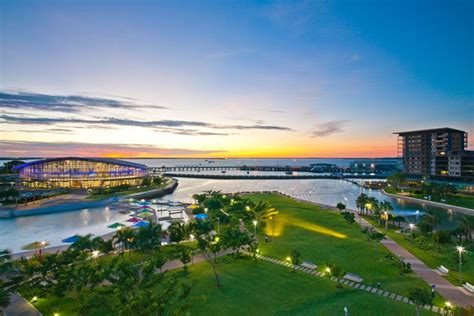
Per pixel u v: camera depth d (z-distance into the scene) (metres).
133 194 142.75
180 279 43.41
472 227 67.19
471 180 175.75
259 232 74.12
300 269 48.28
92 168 164.88
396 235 73.69
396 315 33.78
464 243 67.56
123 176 174.88
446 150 195.25
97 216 98.31
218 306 35.72
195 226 61.41
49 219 93.81
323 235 71.19
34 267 40.12
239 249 59.12
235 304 36.28
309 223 84.56
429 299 32.41
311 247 60.66
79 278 37.00
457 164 182.62
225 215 80.50
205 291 39.59
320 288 41.19
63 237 73.12
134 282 34.25
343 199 162.62
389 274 47.38
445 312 34.44
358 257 54.72
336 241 65.31
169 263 51.19
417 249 61.12
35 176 156.88
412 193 155.88
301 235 70.94
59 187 155.50
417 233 69.44
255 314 34.09
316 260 52.88
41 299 37.94
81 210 108.94
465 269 50.25
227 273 45.97
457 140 198.50
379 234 63.81
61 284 37.28
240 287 40.94
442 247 63.59
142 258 53.12
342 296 39.31
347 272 47.06
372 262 52.25
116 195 135.25
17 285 39.59
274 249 59.31
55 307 36.00
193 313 34.12
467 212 112.31
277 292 39.66
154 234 55.22
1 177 184.50
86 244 48.88
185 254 47.59
